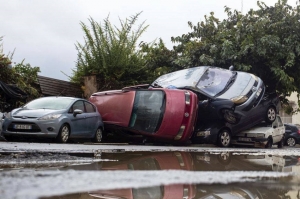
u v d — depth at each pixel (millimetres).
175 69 17938
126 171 3492
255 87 11961
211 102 11070
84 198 2201
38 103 10477
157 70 17797
